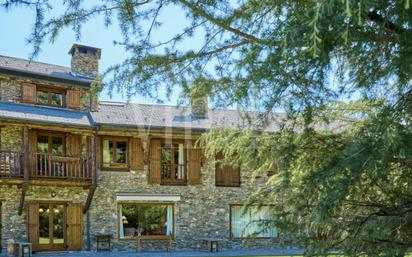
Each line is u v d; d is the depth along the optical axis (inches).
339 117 203.6
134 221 733.3
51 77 705.0
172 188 756.0
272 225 193.3
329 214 137.2
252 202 213.3
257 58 137.0
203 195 769.6
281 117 166.4
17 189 664.4
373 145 128.0
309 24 101.8
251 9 147.7
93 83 178.4
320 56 118.6
